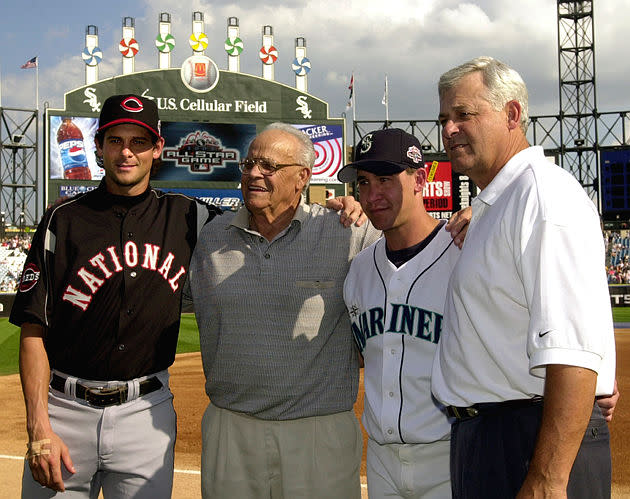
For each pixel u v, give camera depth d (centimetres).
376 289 275
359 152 269
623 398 778
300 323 288
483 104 214
